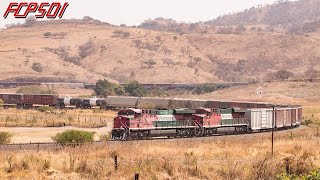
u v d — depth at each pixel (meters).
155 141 62.28
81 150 45.06
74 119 116.06
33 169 33.53
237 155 47.41
